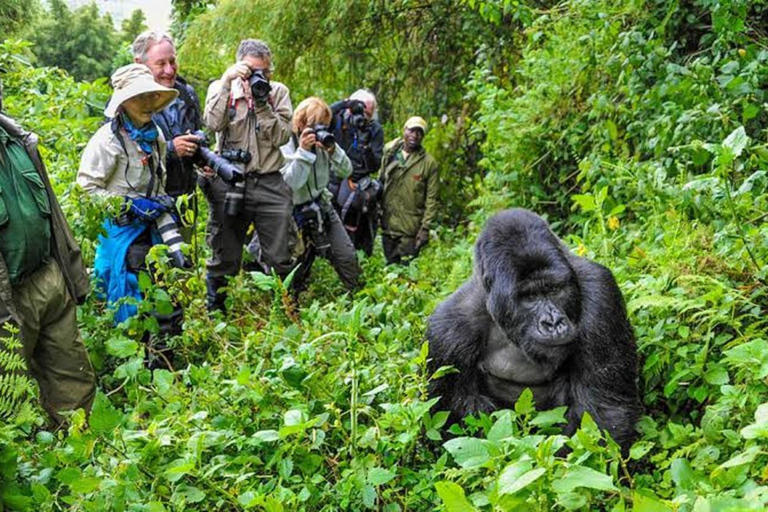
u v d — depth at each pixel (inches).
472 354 160.1
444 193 505.4
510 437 115.3
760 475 118.5
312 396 154.7
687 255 181.9
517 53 479.8
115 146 216.7
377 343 177.9
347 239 315.9
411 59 541.6
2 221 167.2
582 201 213.8
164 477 135.6
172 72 252.2
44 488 132.1
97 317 207.9
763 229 177.2
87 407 188.4
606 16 278.2
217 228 276.4
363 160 350.6
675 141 239.0
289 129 280.7
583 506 113.7
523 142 329.1
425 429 152.3
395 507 134.0
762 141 233.1
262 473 144.8
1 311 166.7
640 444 133.2
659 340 162.6
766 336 160.4
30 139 178.1
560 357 150.4
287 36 550.9
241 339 214.7
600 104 279.3
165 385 163.8
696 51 282.5
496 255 151.5
